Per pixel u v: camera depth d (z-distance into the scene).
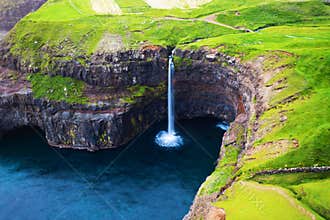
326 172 49.53
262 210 43.22
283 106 65.06
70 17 127.25
